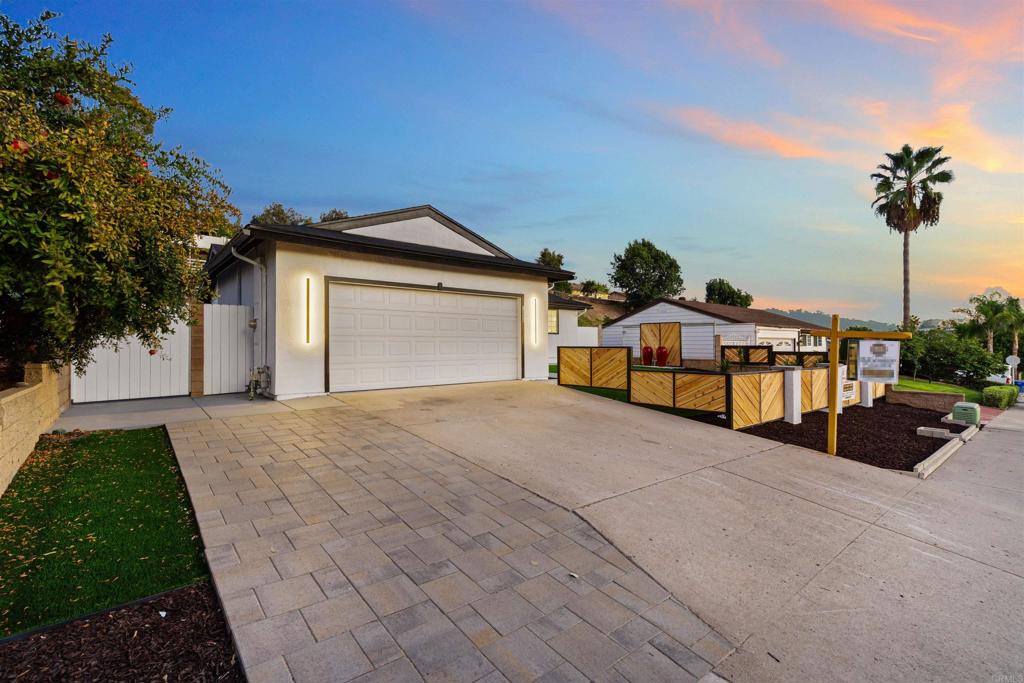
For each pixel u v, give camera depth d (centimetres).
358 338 975
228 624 237
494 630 248
